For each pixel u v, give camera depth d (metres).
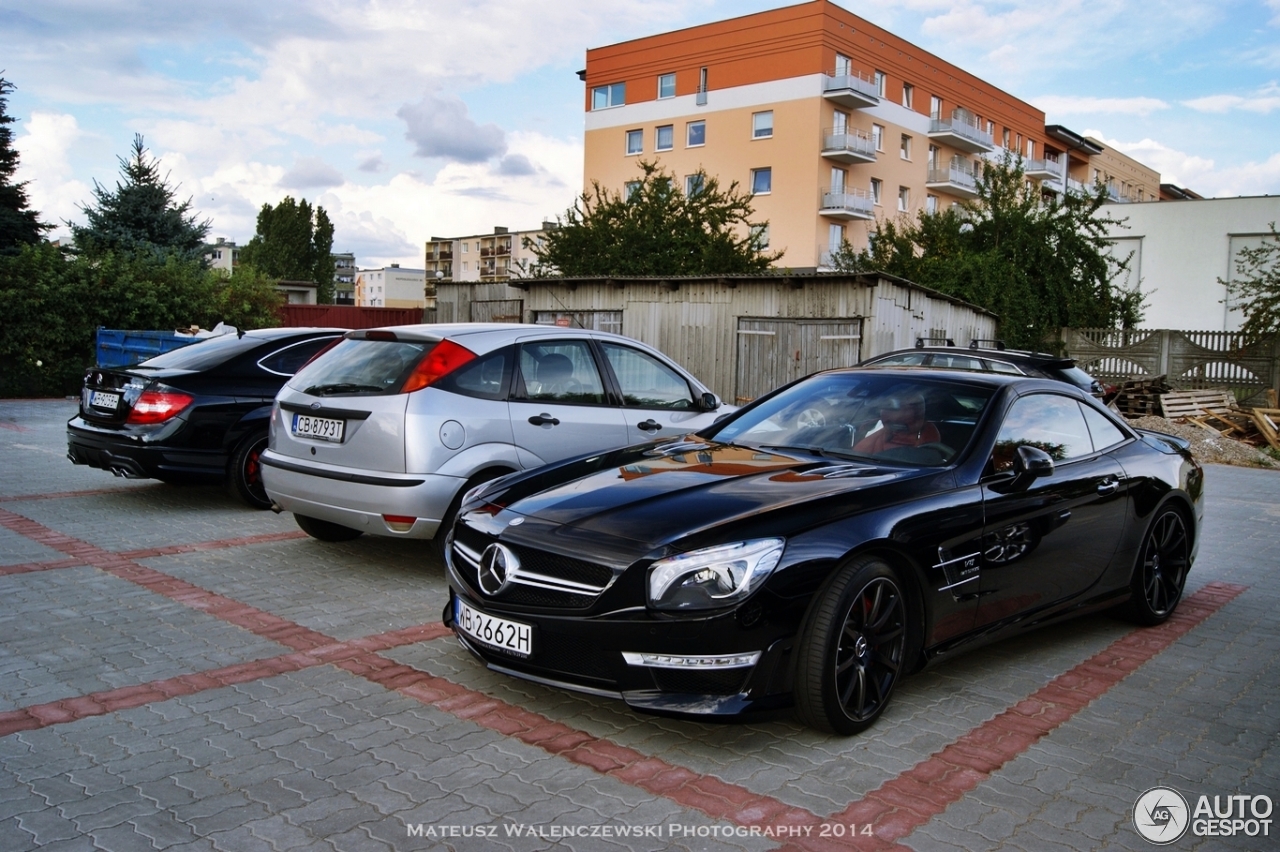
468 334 5.84
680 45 50.19
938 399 4.59
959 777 3.31
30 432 12.84
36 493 8.33
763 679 3.32
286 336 8.12
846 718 3.53
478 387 5.68
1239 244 34.81
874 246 30.42
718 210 26.98
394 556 6.38
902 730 3.72
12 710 3.72
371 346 5.92
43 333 18.58
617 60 52.69
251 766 3.28
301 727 3.62
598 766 3.33
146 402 7.24
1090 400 5.20
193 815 2.94
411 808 3.01
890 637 3.69
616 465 4.36
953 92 55.53
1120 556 4.97
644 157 51.91
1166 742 3.70
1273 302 20.48
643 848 2.79
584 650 3.40
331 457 5.61
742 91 48.16
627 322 18.80
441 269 127.75
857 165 48.59
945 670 4.48
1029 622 4.42
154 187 28.77
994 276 24.61
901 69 51.06
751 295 17.02
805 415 4.82
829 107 46.47
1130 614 5.28
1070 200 26.08
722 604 3.26
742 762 3.39
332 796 3.08
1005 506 4.18
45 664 4.23
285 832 2.85
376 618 5.01
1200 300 35.47
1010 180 26.95
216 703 3.84
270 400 7.71
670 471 4.14
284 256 94.25
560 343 6.25
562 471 4.34
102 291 19.41
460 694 3.98
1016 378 4.80
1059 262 25.66
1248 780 3.39
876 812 3.04
